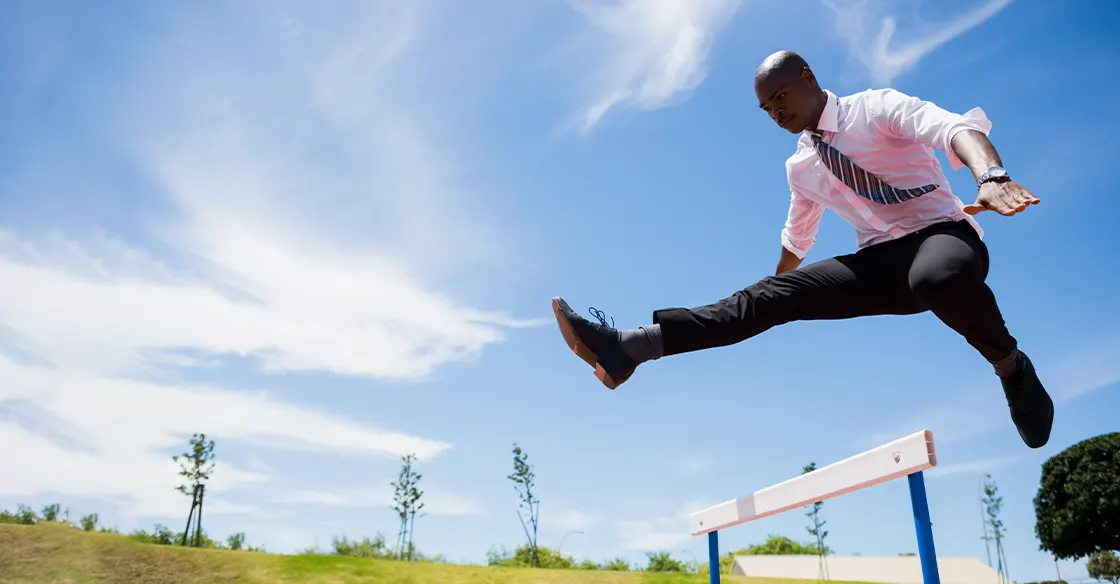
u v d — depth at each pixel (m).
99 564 5.29
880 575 27.25
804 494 1.92
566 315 1.93
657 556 12.35
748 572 29.58
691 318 1.89
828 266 1.87
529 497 15.88
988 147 1.48
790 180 2.18
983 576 25.67
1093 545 23.44
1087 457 23.58
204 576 5.40
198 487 10.54
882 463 1.60
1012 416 1.82
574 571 6.84
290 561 6.07
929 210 1.80
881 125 1.79
